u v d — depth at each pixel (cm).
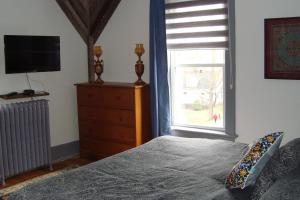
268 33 361
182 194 200
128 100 431
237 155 265
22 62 405
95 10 494
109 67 504
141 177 227
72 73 495
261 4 363
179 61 448
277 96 365
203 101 437
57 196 201
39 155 431
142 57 468
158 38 427
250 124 386
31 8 434
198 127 438
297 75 350
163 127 436
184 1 416
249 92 382
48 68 431
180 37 425
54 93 473
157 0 422
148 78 464
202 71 432
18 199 202
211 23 400
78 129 508
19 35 403
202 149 282
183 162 253
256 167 205
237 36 382
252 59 376
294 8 346
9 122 396
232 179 209
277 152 211
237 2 377
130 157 266
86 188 211
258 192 200
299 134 357
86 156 489
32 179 406
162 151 280
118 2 480
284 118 364
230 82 393
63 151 491
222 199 195
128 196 199
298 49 346
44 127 434
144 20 461
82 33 503
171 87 452
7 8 409
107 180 223
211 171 235
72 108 500
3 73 410
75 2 476
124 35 482
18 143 407
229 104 397
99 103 459
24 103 412
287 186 167
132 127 433
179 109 457
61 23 473
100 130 466
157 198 196
